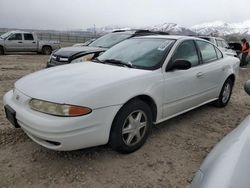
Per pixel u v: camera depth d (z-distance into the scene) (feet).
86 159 11.48
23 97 10.93
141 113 12.03
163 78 12.96
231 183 5.24
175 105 14.02
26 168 10.73
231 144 6.70
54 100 9.94
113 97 10.73
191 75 14.71
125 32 31.60
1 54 60.08
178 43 14.61
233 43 50.88
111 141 11.25
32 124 10.07
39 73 12.87
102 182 10.05
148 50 14.37
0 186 9.61
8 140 12.89
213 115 17.76
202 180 5.80
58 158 11.49
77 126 9.86
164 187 9.93
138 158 11.76
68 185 9.82
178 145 13.19
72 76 11.75
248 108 19.94
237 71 20.12
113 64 13.96
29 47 62.75
